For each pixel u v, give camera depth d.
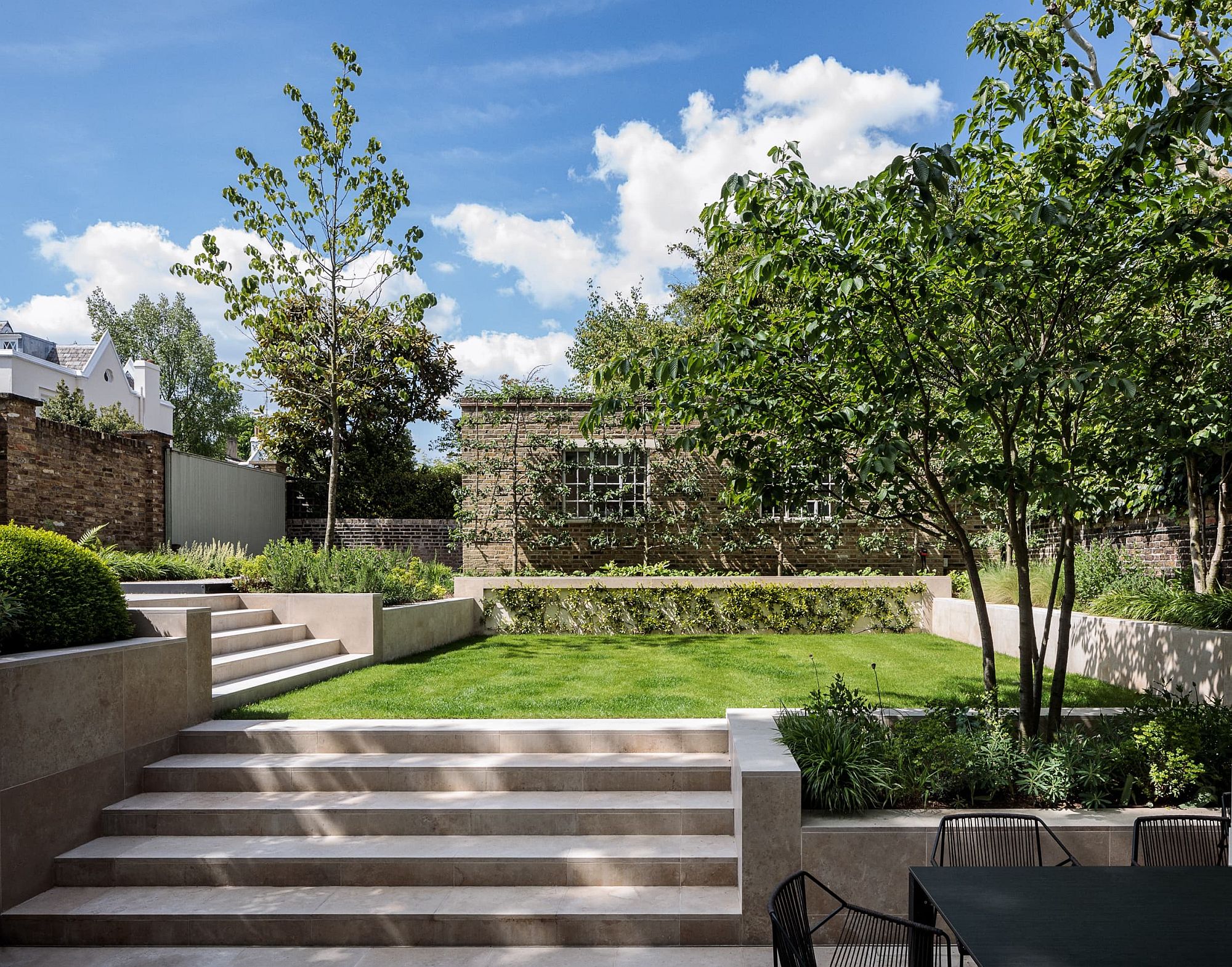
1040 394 4.34
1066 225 3.88
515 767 5.00
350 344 11.83
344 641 8.55
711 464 14.07
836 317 4.09
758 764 4.01
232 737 5.38
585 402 14.25
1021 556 4.70
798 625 11.65
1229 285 3.86
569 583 11.81
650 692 6.86
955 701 6.11
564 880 4.28
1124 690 7.00
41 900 4.16
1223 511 7.23
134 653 5.00
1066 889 2.69
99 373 28.72
